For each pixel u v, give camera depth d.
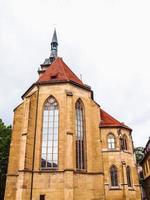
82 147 36.16
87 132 37.53
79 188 32.31
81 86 40.00
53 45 77.25
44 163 33.44
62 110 36.34
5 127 53.69
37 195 30.92
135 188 37.50
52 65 46.47
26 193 30.44
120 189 35.78
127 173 38.00
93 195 33.19
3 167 50.78
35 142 34.31
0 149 50.59
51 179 31.80
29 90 40.41
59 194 30.86
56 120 36.16
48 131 35.56
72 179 31.16
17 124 38.31
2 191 49.75
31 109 36.06
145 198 65.81
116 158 38.12
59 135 34.62
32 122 35.34
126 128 41.94
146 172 61.56
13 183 34.06
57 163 33.22
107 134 40.28
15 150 36.47
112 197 35.22
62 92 37.66
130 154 40.12
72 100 36.88
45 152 34.12
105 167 37.50
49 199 30.67
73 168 32.44
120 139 39.81
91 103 40.19
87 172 34.28
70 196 30.09
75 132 36.25
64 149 33.47
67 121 34.84
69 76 43.44
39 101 37.44
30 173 31.88
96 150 36.50
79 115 38.19
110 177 36.88
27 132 34.03
